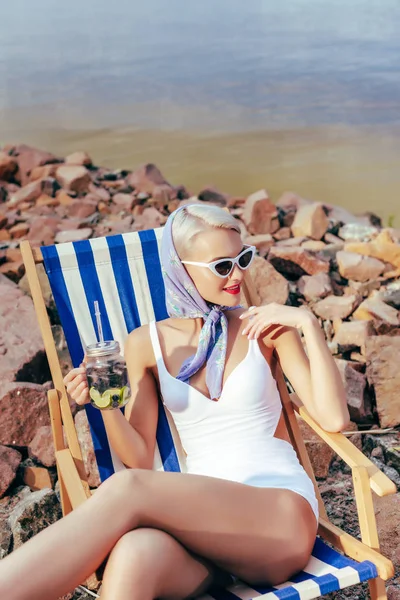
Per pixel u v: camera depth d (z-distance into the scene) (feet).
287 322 8.66
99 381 8.01
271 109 25.26
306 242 18.16
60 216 21.67
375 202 22.09
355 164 23.79
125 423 8.66
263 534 7.43
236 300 8.81
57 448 8.98
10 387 11.96
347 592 9.08
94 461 11.06
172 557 7.04
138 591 6.76
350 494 10.86
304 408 8.84
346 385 12.58
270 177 23.82
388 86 23.68
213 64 26.04
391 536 9.78
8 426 11.72
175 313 9.09
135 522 7.13
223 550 7.36
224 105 25.73
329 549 7.98
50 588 6.75
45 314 9.48
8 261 17.69
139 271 10.21
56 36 26.53
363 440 12.01
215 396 8.52
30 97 27.12
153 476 7.32
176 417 8.68
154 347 8.96
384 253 16.92
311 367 8.56
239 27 25.57
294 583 7.51
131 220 21.03
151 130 26.32
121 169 25.73
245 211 19.56
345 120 24.47
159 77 25.81
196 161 25.53
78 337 9.82
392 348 12.78
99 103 26.71
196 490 7.32
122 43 26.48
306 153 24.39
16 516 10.11
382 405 12.19
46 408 11.93
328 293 15.60
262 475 8.07
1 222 20.33
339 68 24.44
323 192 22.68
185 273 8.78
